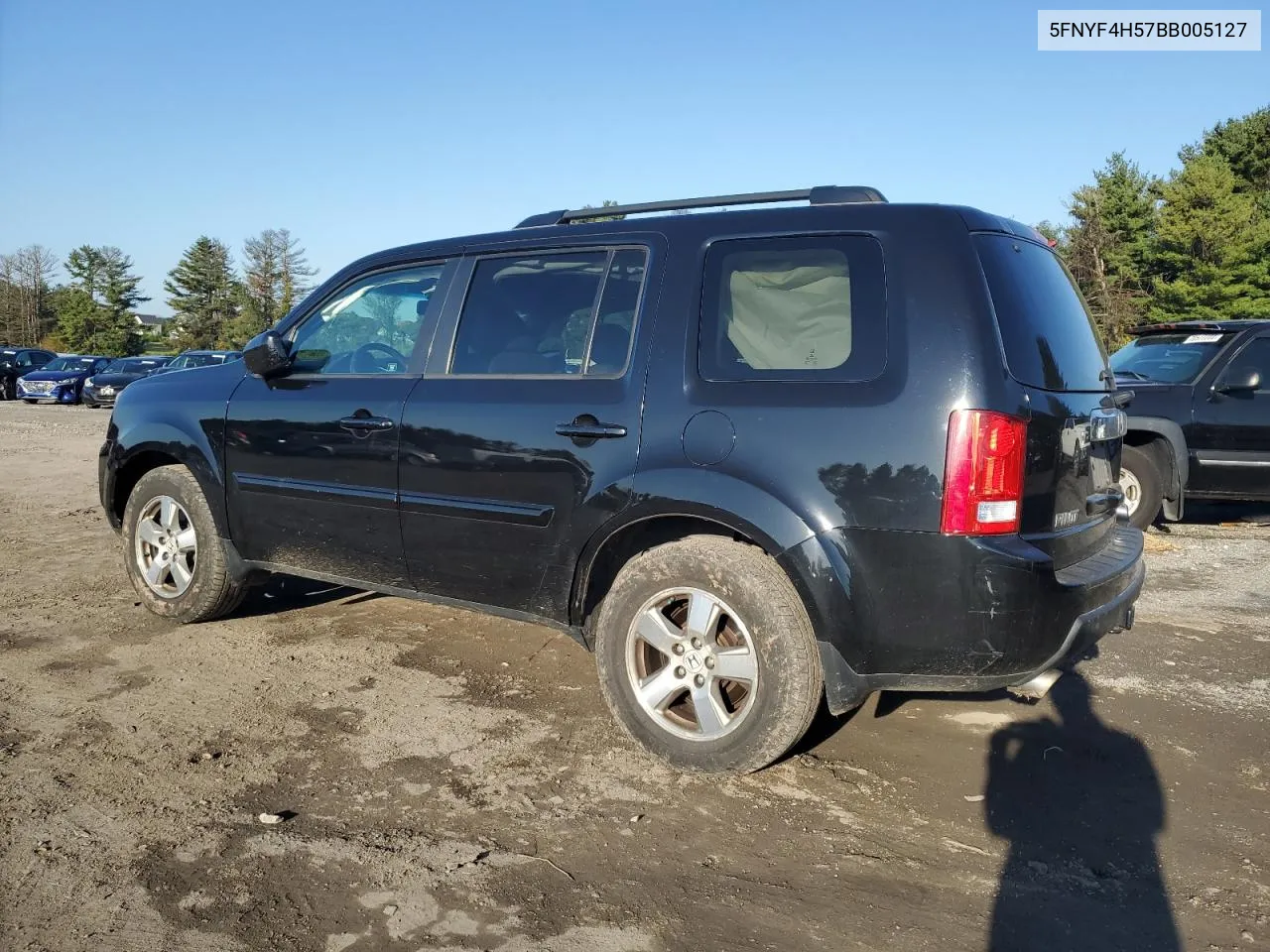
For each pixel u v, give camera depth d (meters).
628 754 3.48
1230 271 44.75
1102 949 2.39
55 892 2.55
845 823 3.00
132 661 4.36
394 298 4.29
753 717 3.14
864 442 2.96
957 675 2.94
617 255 3.66
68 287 89.50
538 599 3.65
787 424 3.07
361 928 2.42
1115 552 3.49
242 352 4.43
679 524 3.37
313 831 2.89
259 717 3.75
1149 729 3.78
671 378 3.34
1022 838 2.93
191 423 4.71
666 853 2.81
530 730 3.68
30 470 11.16
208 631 4.84
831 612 2.99
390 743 3.54
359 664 4.38
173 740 3.52
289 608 5.30
